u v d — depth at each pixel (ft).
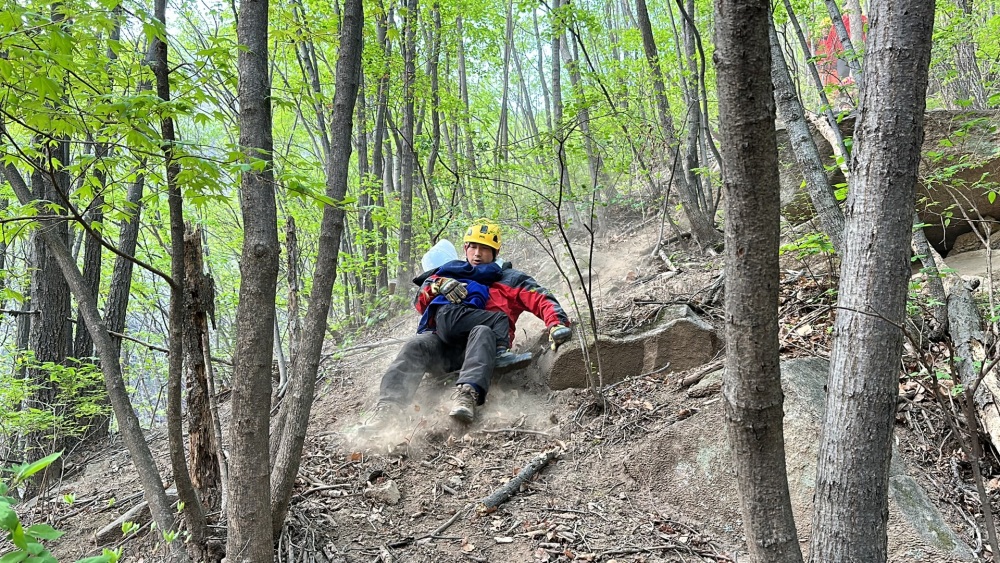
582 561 8.75
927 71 5.52
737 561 8.63
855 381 5.59
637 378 12.60
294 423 8.90
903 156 5.49
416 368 12.19
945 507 8.91
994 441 9.38
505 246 24.40
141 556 9.89
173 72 9.14
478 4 24.27
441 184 20.86
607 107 18.10
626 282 17.85
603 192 22.63
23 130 10.14
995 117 13.55
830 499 5.66
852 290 5.70
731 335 4.98
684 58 21.04
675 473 10.08
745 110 4.48
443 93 24.09
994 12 23.72
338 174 9.00
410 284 21.20
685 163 19.20
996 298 11.53
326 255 8.99
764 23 4.39
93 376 16.78
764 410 4.99
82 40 8.11
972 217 14.35
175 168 8.69
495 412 12.25
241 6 8.17
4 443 16.52
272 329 7.90
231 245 25.88
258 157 7.88
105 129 8.39
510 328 13.16
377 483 10.64
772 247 4.70
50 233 8.86
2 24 6.61
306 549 9.08
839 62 18.16
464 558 8.98
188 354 9.52
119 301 18.26
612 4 37.42
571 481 10.37
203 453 9.68
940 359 11.03
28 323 19.72
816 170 10.92
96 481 13.38
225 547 8.71
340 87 9.04
